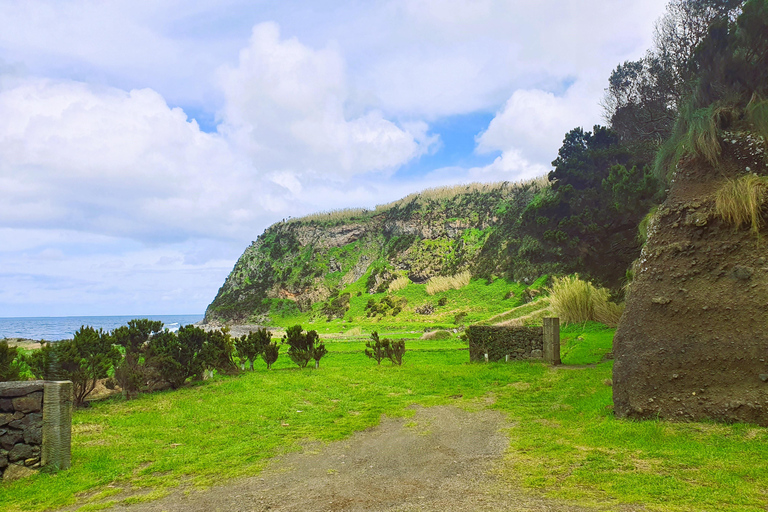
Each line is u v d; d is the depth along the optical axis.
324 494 5.01
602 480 4.77
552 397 10.23
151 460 6.42
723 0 16.86
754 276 7.01
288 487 5.28
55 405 6.06
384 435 7.80
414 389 11.95
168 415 8.98
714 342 7.01
